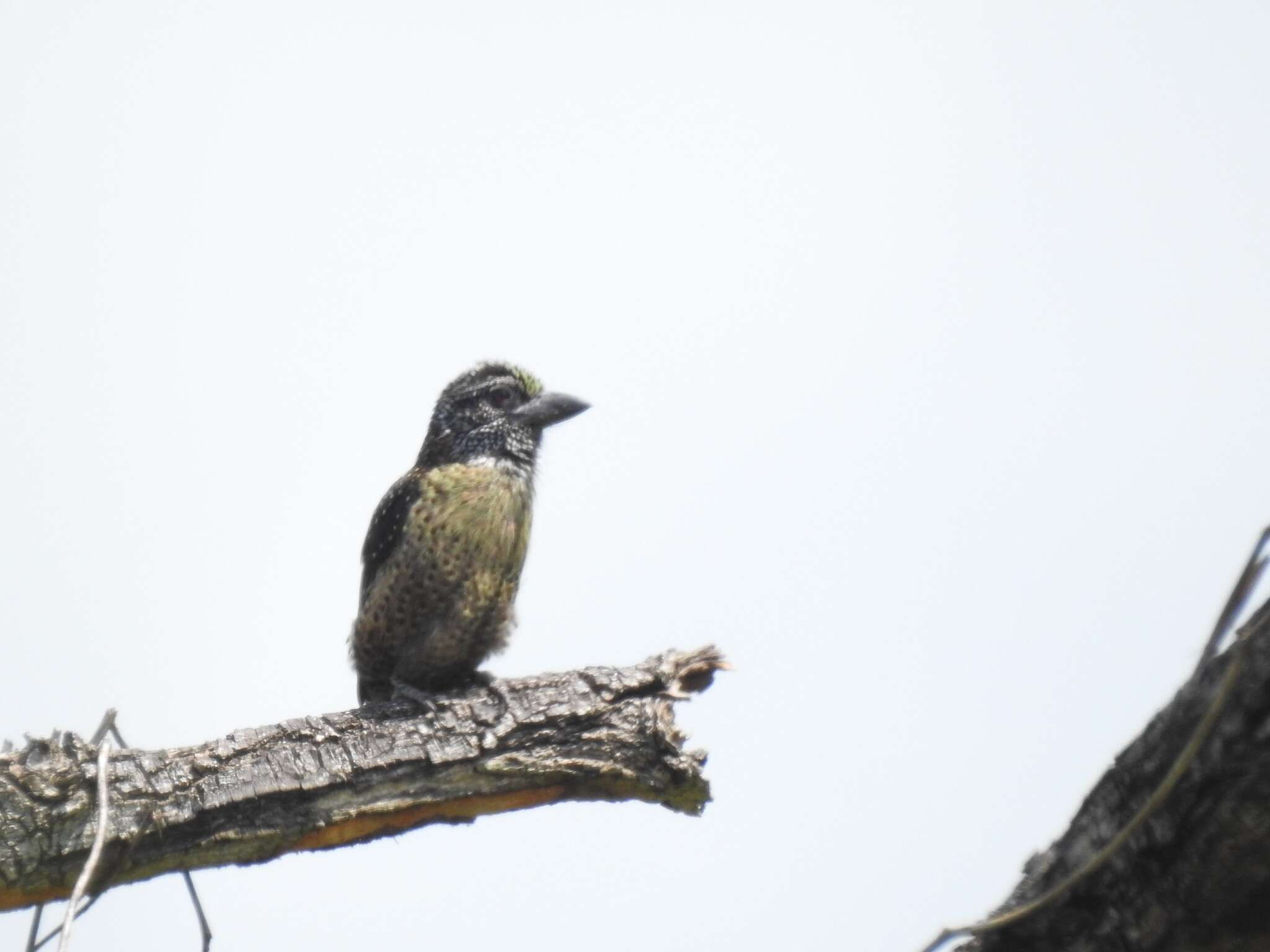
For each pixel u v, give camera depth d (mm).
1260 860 6191
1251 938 6434
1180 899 6469
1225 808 6164
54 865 9875
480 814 10719
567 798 10781
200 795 10164
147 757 10219
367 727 10617
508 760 10562
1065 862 6875
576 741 10672
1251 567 6477
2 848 9805
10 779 9914
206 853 10234
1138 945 6699
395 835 10672
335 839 10484
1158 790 6246
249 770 10297
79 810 9945
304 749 10453
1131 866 6547
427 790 10523
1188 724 6336
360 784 10422
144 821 10016
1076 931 6898
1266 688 5980
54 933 10008
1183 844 6363
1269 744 6016
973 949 7344
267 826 10266
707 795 10883
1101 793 6793
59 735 10172
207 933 10359
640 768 10664
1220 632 6477
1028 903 6973
